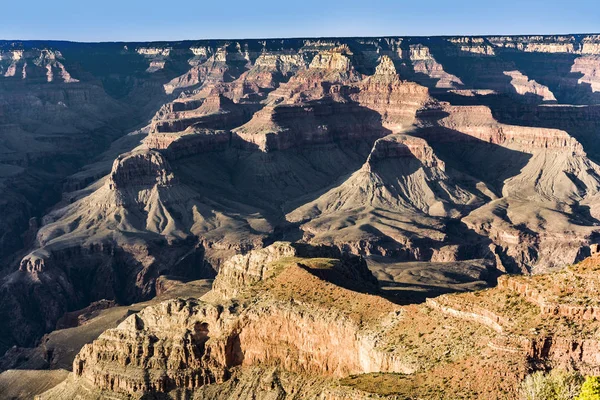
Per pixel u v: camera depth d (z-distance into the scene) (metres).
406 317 155.88
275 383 170.12
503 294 146.00
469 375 130.38
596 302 132.12
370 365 153.25
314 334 168.12
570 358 127.94
